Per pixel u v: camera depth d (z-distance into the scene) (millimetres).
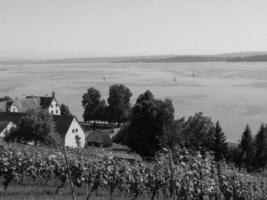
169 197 20750
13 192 21094
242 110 106938
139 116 52031
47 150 26188
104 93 157125
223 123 89625
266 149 57406
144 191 22406
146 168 22016
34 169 23297
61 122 66375
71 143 66312
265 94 140375
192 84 190250
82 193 23281
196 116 59938
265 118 95000
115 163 22609
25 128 51219
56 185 24359
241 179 22859
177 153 19516
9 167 22391
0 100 99062
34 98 98688
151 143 51375
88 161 22516
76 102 135250
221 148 56312
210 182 19500
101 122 104812
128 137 54031
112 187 22625
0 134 61281
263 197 25203
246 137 57156
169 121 51812
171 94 148250
